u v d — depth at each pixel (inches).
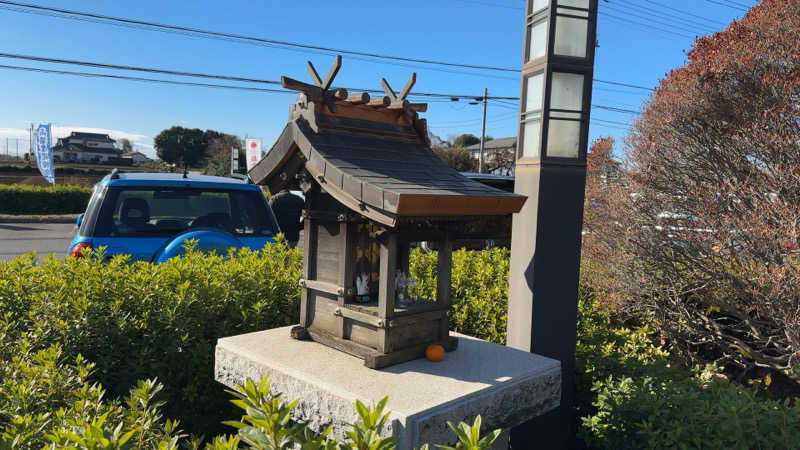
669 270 196.9
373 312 94.2
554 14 123.1
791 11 216.8
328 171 88.7
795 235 170.2
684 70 251.6
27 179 1587.1
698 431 92.8
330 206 101.0
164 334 117.5
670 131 247.3
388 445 53.9
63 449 52.2
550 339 126.1
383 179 87.1
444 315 102.5
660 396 104.4
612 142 281.9
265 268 147.3
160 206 191.2
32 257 135.6
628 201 224.2
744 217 190.5
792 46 216.5
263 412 55.7
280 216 281.3
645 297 203.2
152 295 122.6
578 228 127.7
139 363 112.0
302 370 90.0
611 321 195.9
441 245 101.4
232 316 131.3
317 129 93.3
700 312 199.0
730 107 231.9
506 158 1636.3
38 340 104.5
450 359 99.6
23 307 117.1
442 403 77.7
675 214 222.8
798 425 97.0
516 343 129.3
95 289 119.5
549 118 124.0
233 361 103.0
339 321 101.1
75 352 107.3
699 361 191.9
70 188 943.7
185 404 123.2
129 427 71.1
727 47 232.1
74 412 76.2
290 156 100.1
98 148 3221.0
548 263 124.6
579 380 133.2
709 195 210.5
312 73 97.3
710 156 235.9
